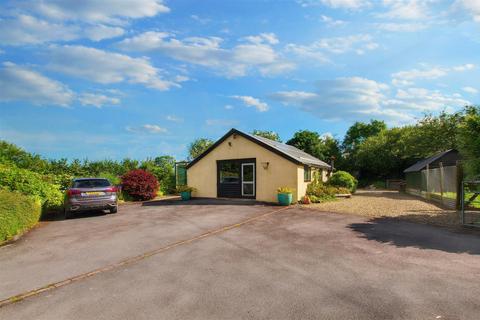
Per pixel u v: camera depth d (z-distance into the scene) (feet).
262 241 24.25
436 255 19.70
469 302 12.68
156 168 78.43
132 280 16.26
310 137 140.67
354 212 39.06
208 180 60.85
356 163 128.88
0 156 60.08
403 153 116.57
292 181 50.42
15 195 31.37
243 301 13.37
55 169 62.13
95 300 13.83
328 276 16.17
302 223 31.71
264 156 53.67
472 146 32.53
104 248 23.06
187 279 16.20
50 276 17.15
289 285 15.06
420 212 38.88
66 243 24.99
